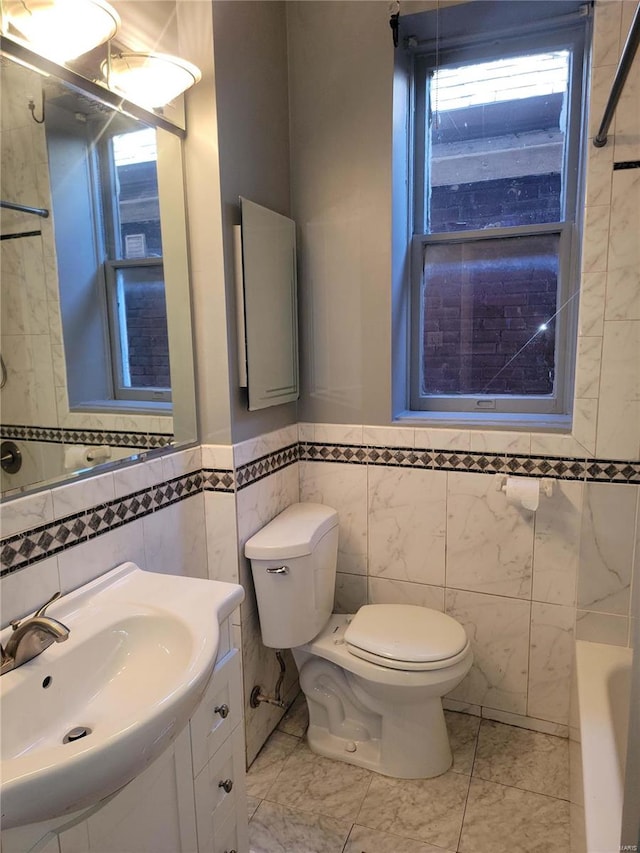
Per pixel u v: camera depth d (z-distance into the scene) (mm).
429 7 1866
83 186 1605
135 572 1427
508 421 2004
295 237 2086
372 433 2117
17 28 1227
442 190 2170
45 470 1360
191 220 1684
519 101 2051
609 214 1729
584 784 1303
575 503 1900
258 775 1867
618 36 1659
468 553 2057
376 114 1951
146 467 1531
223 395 1729
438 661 1702
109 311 1631
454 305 2193
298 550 1784
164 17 1576
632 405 1795
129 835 1049
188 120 1644
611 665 1778
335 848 1587
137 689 1115
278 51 1979
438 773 1838
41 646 1058
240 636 1830
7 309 1447
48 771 730
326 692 1970
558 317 2070
